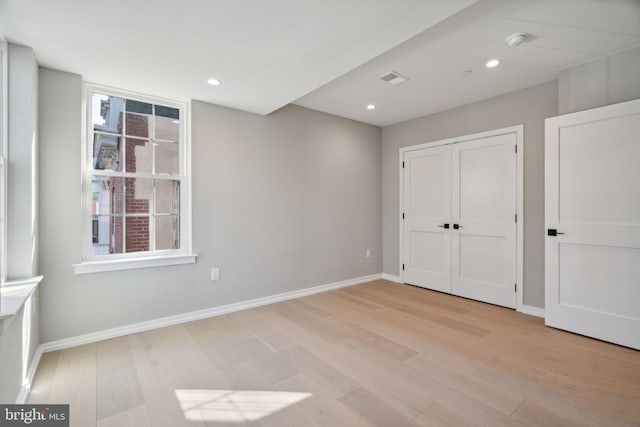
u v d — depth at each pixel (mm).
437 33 2168
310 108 3875
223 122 3193
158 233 2904
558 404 1711
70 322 2432
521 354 2301
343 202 4273
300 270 3828
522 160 3213
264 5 1636
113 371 2070
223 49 2092
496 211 3443
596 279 2537
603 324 2496
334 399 1772
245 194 3355
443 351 2359
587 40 2273
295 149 3762
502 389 1857
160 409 1688
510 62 2619
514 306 3299
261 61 2262
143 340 2559
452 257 3869
